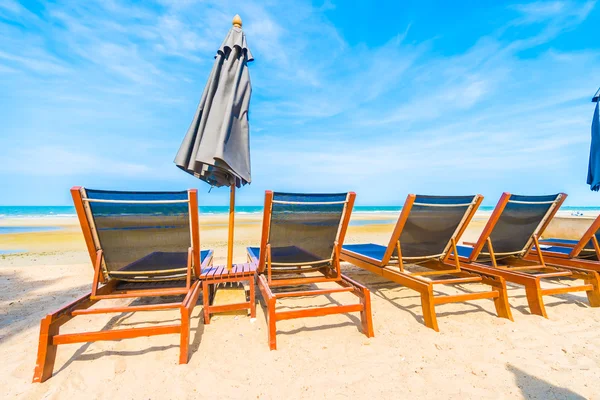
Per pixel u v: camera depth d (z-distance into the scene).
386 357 2.32
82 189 2.36
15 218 25.72
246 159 3.41
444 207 3.31
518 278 3.32
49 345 2.10
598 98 5.12
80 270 5.71
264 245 3.03
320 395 1.87
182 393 1.91
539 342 2.56
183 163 3.26
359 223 19.50
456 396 1.85
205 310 2.99
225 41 3.53
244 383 2.00
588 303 3.56
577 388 1.92
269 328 2.48
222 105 3.24
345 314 3.27
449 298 2.93
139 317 3.26
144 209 2.57
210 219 23.14
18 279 5.03
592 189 5.22
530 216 3.74
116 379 2.06
